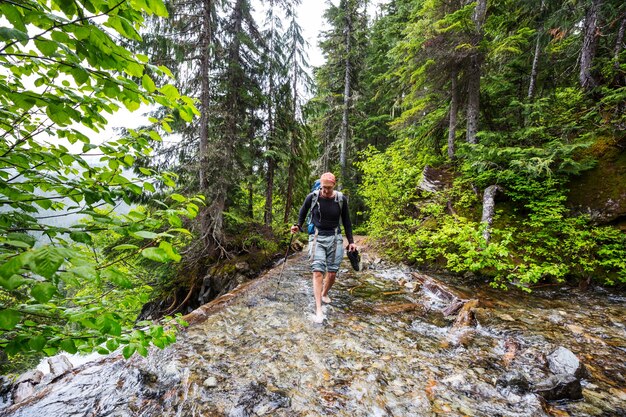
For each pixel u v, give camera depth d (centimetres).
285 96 1146
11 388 233
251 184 1069
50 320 138
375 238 914
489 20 887
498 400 210
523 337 313
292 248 1141
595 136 655
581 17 728
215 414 191
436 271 607
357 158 1770
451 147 928
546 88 1026
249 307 404
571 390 213
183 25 728
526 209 639
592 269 499
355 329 335
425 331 335
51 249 84
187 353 270
